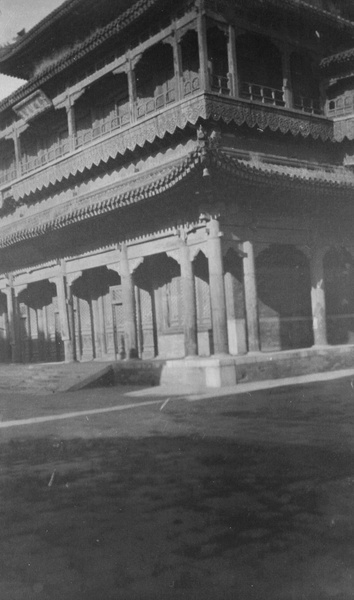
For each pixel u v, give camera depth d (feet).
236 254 92.43
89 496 32.48
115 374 100.48
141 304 112.78
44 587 21.29
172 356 107.55
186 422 56.08
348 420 52.90
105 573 22.15
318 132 106.73
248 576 21.08
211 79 96.17
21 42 131.23
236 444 44.57
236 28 97.76
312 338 110.63
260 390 77.46
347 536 24.31
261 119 98.58
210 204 88.63
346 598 19.19
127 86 115.34
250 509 28.45
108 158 110.42
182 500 30.60
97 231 109.29
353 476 33.91
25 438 52.65
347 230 107.86
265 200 94.12
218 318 88.33
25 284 133.39
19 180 136.46
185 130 96.02
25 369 111.96
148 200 92.58
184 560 22.80
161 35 99.50
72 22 123.03
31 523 28.43
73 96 120.16
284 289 108.17
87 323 126.31
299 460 38.47
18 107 132.77
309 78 113.09
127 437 49.96
